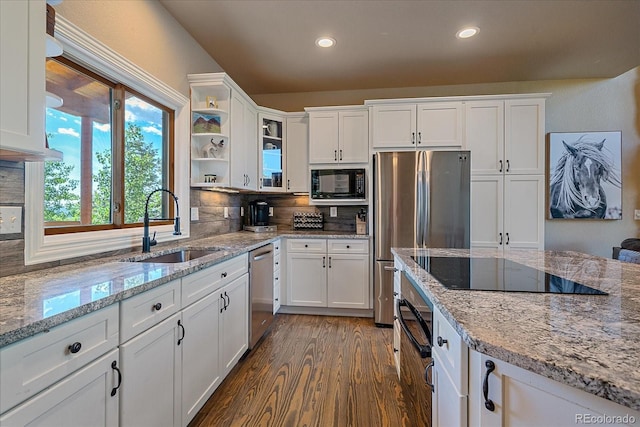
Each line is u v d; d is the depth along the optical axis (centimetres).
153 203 228
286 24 249
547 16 240
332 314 333
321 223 383
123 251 187
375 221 305
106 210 187
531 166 307
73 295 103
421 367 128
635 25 251
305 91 393
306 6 228
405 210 299
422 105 321
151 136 225
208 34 262
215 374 183
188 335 154
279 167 364
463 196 295
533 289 112
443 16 240
